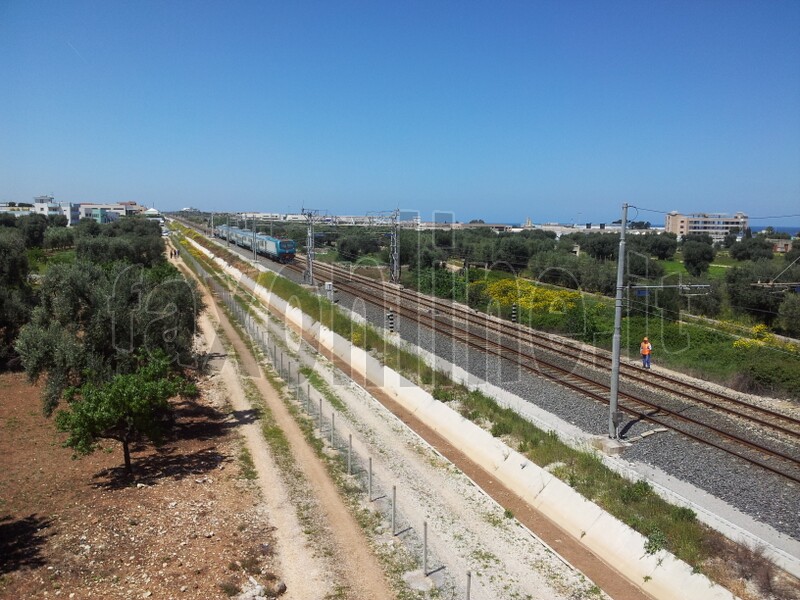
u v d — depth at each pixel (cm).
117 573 1264
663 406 2220
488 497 1664
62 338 1927
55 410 2356
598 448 1820
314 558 1353
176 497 1630
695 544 1262
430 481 1770
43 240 8081
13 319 3000
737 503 1464
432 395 2394
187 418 2305
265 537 1438
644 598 1210
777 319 4091
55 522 1478
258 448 2005
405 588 1246
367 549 1397
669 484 1580
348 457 1902
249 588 1220
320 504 1617
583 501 1512
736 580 1150
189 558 1328
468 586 1192
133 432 1845
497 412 2173
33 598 1171
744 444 1833
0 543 1376
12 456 1908
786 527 1349
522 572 1308
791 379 2459
